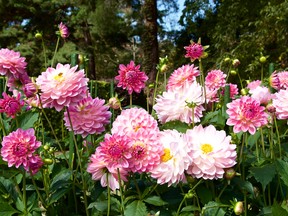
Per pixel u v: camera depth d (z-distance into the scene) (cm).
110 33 1015
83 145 112
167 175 81
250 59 555
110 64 1196
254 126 85
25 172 91
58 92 86
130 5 952
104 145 79
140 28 973
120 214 89
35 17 923
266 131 121
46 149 102
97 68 1198
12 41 915
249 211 96
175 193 91
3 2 872
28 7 887
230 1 678
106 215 90
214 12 812
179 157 80
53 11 923
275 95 104
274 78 121
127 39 1102
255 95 104
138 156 80
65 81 86
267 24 554
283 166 93
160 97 103
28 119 104
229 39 658
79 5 922
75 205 97
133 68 107
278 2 572
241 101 85
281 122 117
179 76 112
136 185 88
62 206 99
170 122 99
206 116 105
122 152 78
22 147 80
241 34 679
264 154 108
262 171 91
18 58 107
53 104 88
